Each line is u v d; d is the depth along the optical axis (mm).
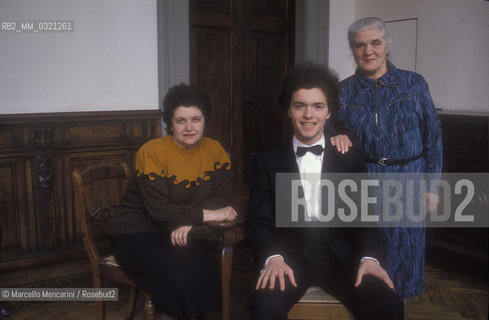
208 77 4852
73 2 3543
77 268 3650
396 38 4664
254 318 1766
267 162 2104
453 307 3178
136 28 3844
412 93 2379
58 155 3523
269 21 5172
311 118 1984
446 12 4133
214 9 4785
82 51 3623
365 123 2422
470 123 3551
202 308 2215
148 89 3969
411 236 2467
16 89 3387
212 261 2408
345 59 5172
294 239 2072
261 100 5270
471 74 3957
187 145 2387
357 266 1984
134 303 2838
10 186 3357
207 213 2328
